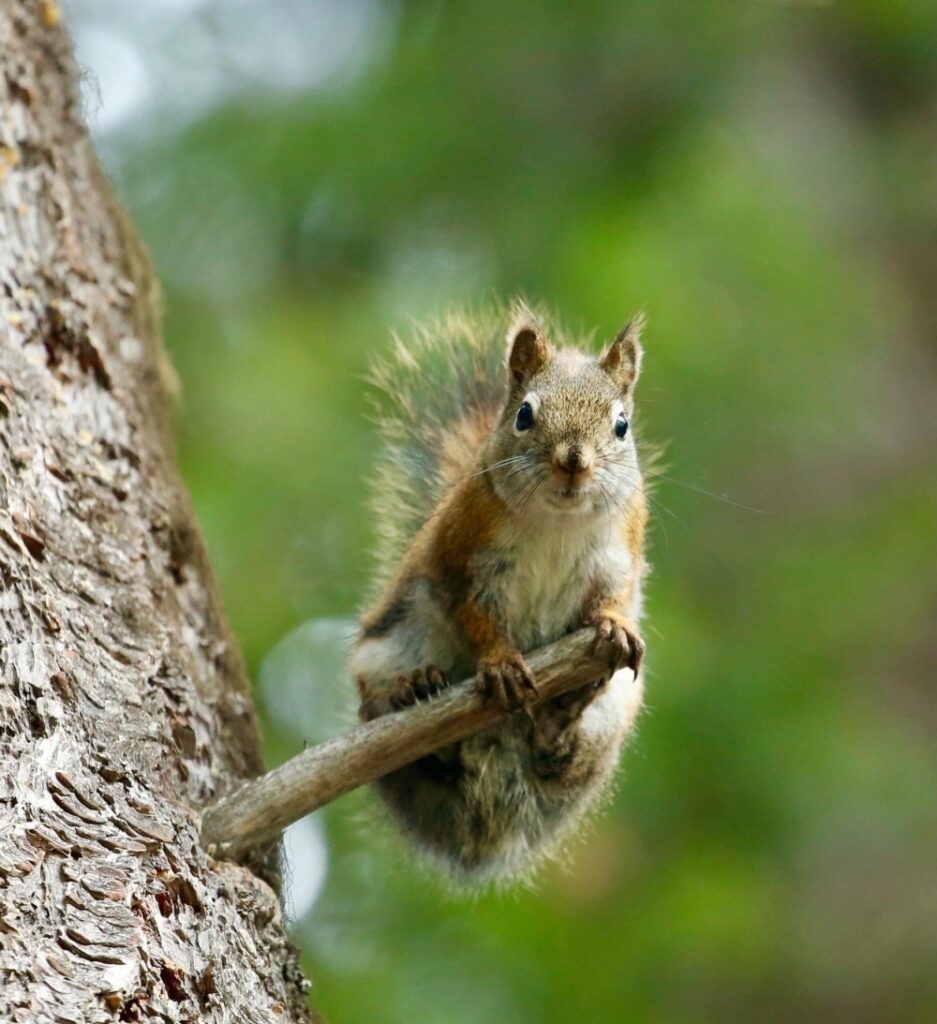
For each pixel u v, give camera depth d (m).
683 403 14.83
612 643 7.32
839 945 14.17
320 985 12.42
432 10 16.97
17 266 7.68
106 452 7.54
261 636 13.60
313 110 16.36
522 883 9.91
